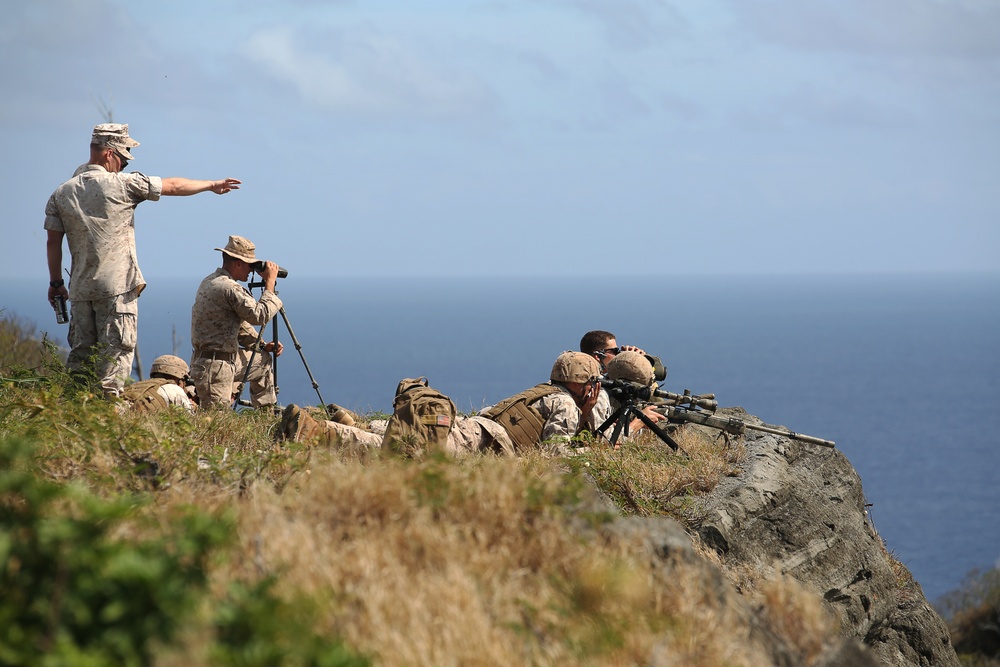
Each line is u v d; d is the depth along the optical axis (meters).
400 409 27.30
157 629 12.00
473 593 15.72
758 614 18.39
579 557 17.38
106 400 28.02
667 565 18.16
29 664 11.15
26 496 14.00
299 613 13.62
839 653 18.05
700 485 30.58
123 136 33.59
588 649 14.84
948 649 36.66
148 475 21.11
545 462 24.69
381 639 14.03
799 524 31.30
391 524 17.95
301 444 23.66
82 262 32.50
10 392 27.98
